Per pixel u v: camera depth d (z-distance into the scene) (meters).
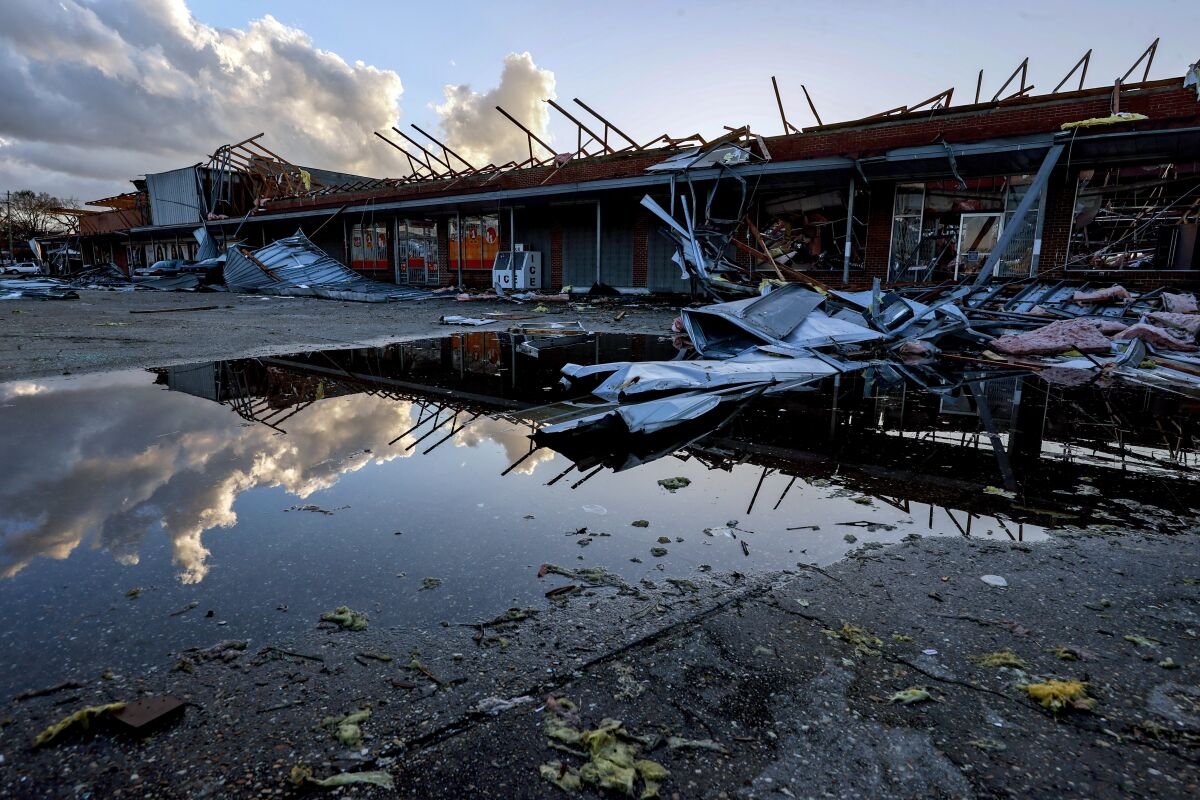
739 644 1.99
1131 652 1.94
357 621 2.12
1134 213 17.59
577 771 1.46
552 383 6.59
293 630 2.07
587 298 18.72
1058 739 1.57
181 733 1.60
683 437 4.58
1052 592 2.32
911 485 3.58
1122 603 2.24
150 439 4.37
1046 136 11.72
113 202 39.19
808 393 6.12
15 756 1.52
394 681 1.81
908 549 2.72
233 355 8.22
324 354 8.56
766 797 1.39
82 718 1.60
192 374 6.88
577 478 3.66
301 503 3.22
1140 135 10.98
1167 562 2.57
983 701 1.71
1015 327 10.02
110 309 15.26
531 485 3.53
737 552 2.69
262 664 1.88
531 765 1.49
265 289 21.77
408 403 5.65
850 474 3.77
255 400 5.68
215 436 4.48
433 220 24.36
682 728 1.61
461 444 4.37
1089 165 12.18
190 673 1.84
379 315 14.35
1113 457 4.13
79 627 2.08
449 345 9.61
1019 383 6.80
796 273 13.16
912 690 1.75
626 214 19.03
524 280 20.66
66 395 5.71
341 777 1.44
